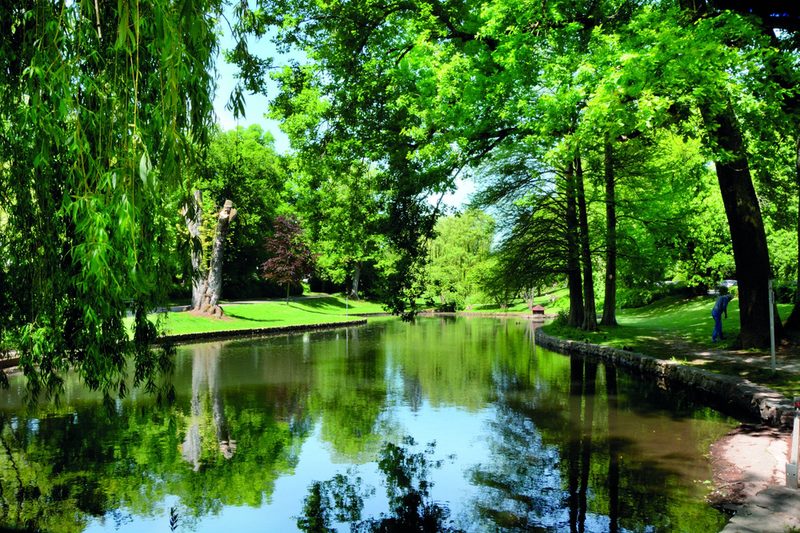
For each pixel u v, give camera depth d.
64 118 4.41
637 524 5.54
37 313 5.02
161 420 10.56
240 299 52.12
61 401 12.14
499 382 14.35
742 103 9.27
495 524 5.79
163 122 4.37
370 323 43.25
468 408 11.39
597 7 12.80
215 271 33.12
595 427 9.39
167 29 4.19
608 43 10.11
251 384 14.49
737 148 12.23
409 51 12.82
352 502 6.54
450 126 12.44
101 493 6.84
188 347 23.81
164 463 7.98
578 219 24.70
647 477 6.85
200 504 6.50
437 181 12.49
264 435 9.49
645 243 23.81
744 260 13.84
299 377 15.62
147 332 5.66
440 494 6.69
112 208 4.04
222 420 10.57
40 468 7.75
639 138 12.62
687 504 5.98
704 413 9.94
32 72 4.21
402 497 6.63
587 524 5.63
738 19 9.08
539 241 23.36
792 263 27.94
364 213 13.37
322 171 14.18
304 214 14.45
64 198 4.21
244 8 5.61
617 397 11.80
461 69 12.19
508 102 12.76
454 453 8.32
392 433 9.56
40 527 5.86
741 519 4.87
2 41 4.67
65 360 5.41
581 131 9.65
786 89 9.98
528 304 56.25
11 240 5.11
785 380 10.16
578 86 9.95
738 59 8.96
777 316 13.68
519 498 6.47
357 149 13.62
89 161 4.21
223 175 47.28
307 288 66.44
